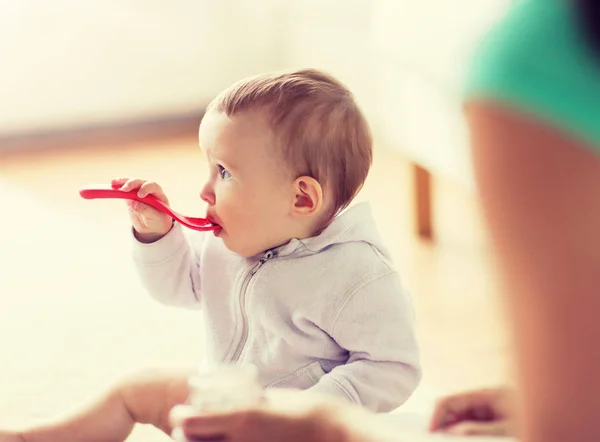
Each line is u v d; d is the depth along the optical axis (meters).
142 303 1.79
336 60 2.89
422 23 1.77
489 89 0.51
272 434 0.68
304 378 1.10
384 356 1.07
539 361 0.54
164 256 1.15
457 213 2.28
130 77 3.00
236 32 3.12
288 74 1.11
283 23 3.17
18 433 1.03
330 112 1.08
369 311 1.08
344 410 0.68
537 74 0.49
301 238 1.11
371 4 2.64
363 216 1.13
